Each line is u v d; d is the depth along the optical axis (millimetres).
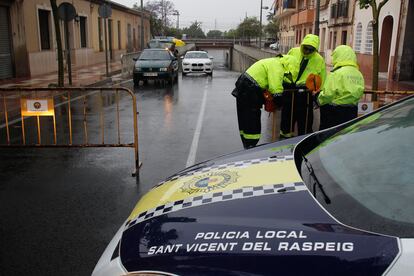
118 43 36188
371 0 9453
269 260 1610
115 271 1844
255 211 1902
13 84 15703
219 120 9766
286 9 48031
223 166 2594
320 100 5422
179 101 12891
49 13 20984
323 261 1554
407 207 1798
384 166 2150
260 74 5430
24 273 3385
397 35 17484
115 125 9109
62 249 3750
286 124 6449
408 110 2629
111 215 4457
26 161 6363
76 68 24125
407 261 1460
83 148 7117
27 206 4680
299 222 1772
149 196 2479
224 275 1614
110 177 5648
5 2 16906
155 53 18516
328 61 29000
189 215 1999
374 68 9734
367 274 1474
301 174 2291
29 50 18750
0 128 8703
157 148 7180
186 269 1679
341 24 26297
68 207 4656
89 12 27297
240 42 72812
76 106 11703
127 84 18094
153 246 1849
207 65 22859
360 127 2734
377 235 1614
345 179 2158
